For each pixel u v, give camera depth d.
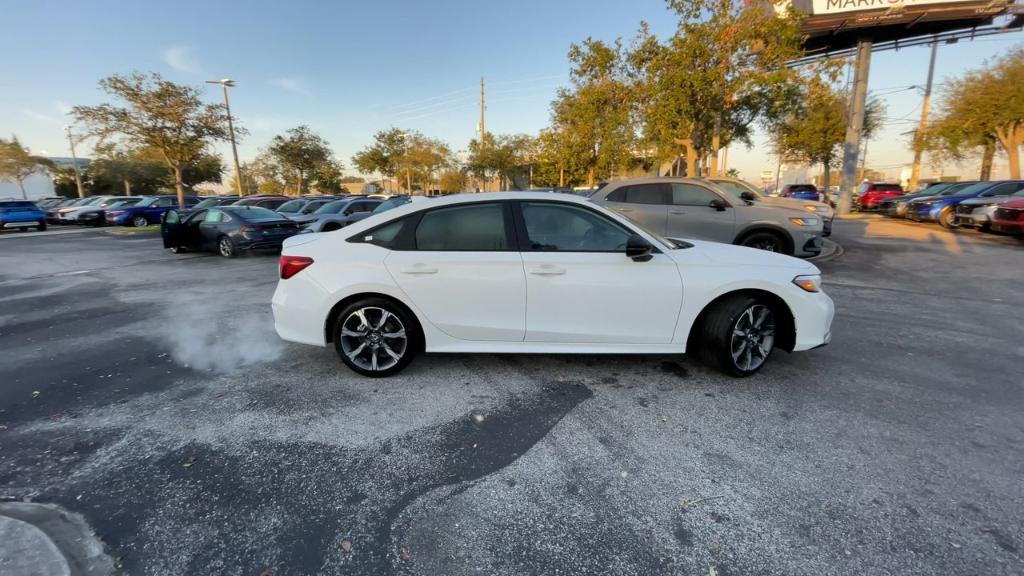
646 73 14.41
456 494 2.41
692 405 3.32
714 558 1.98
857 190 28.31
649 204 8.70
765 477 2.51
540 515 2.25
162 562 2.00
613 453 2.75
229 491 2.46
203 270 9.88
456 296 3.64
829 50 22.19
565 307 3.61
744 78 12.29
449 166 47.06
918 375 3.82
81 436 3.02
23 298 7.23
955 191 17.16
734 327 3.62
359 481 2.52
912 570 1.91
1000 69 21.94
